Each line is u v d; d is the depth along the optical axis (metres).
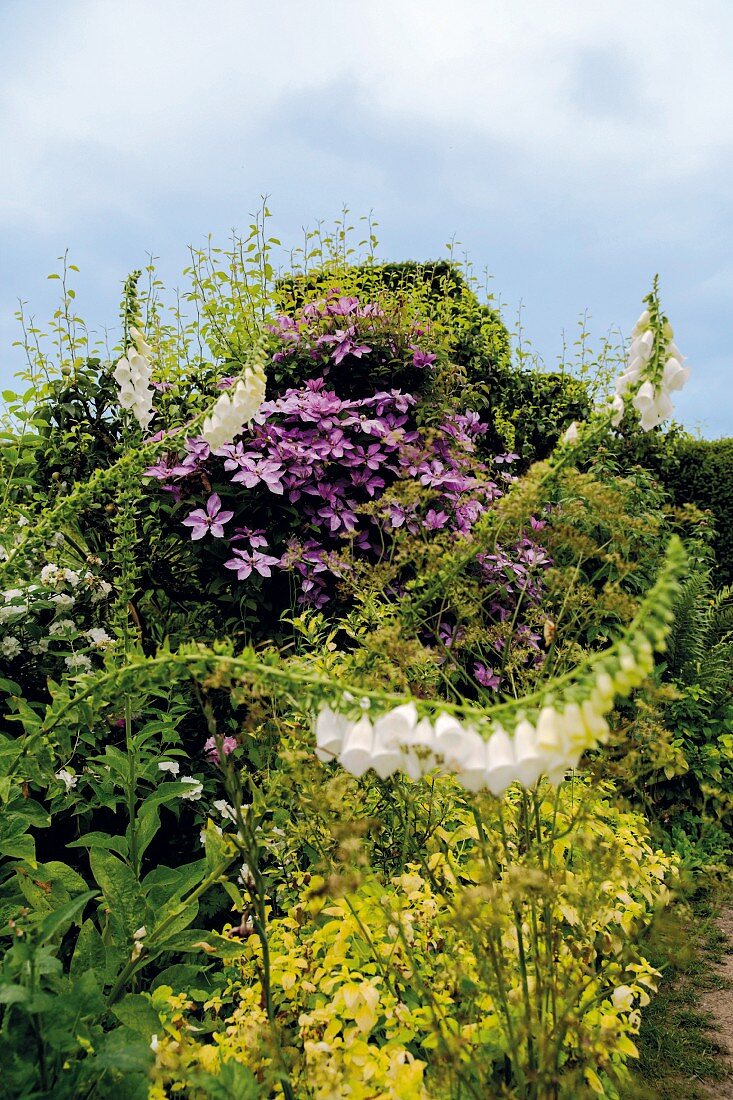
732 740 4.68
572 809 2.76
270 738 2.48
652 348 2.41
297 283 6.52
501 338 7.62
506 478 5.26
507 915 1.90
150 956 2.20
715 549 8.12
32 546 2.91
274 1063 1.74
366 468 4.26
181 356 5.86
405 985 2.10
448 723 1.39
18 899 2.26
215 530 3.82
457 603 2.66
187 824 3.34
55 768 2.89
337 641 4.03
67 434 4.21
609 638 4.76
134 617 3.77
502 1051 1.97
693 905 3.88
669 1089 2.68
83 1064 1.50
